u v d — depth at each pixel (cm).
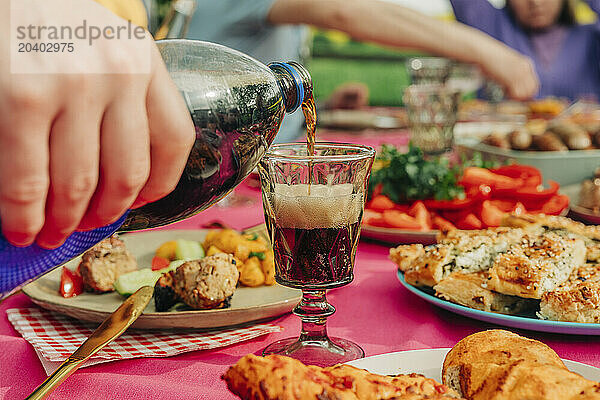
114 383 57
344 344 65
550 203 100
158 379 60
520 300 70
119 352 63
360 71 413
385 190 101
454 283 71
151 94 43
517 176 105
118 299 72
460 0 297
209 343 65
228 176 57
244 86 56
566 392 46
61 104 41
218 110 55
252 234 84
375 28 186
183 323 66
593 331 63
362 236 95
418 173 98
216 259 69
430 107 143
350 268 65
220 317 67
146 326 66
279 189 63
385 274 83
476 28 294
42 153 41
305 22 181
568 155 122
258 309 68
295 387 46
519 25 295
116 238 76
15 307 74
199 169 55
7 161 41
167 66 54
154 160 45
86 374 59
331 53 438
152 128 44
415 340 66
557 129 138
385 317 72
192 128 45
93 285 73
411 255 78
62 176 42
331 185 63
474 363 51
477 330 68
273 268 75
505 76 201
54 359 61
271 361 47
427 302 74
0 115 40
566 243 71
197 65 55
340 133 180
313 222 62
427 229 93
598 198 102
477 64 201
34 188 41
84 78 41
